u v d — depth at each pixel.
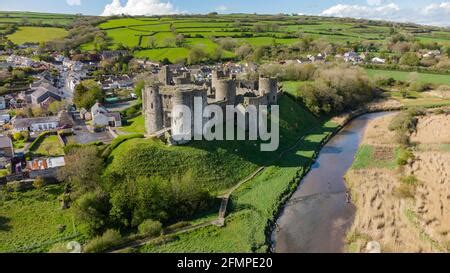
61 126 113.69
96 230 65.50
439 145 114.25
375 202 78.19
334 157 107.75
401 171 94.38
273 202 79.06
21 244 61.69
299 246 65.44
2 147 86.00
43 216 68.31
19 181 73.81
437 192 81.88
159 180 73.69
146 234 65.56
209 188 82.31
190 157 85.62
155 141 86.81
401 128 128.38
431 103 168.75
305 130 128.25
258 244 64.94
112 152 84.06
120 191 68.94
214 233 67.62
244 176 89.50
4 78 180.62
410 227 69.00
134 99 152.12
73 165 75.06
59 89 181.62
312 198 83.00
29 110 127.44
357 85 170.75
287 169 95.44
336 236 68.44
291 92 151.25
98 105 118.50
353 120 148.88
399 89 195.50
